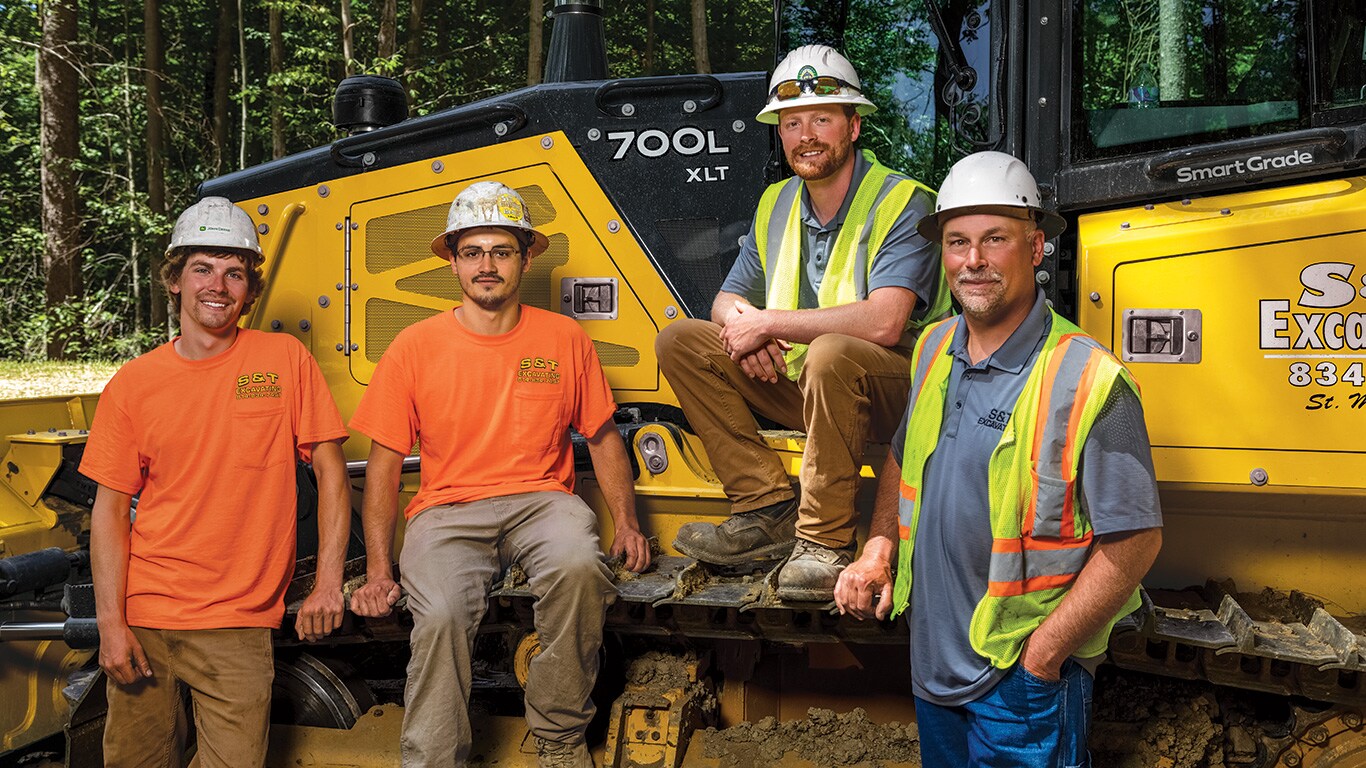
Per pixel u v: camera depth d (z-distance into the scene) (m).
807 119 2.56
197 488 2.59
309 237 3.36
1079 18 2.50
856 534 2.68
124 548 2.61
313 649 3.01
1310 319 2.31
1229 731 2.48
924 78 2.75
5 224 20.91
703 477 2.91
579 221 3.21
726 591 2.57
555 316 2.81
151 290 17.84
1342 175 2.34
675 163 3.16
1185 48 2.45
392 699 3.22
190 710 2.98
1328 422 2.31
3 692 3.42
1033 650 1.96
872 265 2.58
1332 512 2.52
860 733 2.76
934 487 2.08
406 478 3.21
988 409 2.01
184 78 22.83
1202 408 2.39
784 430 2.96
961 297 2.00
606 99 3.17
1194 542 2.63
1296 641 2.25
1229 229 2.35
